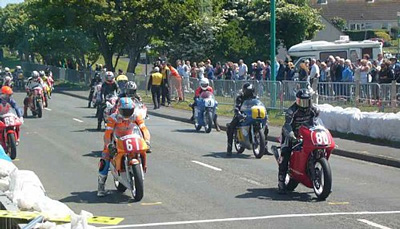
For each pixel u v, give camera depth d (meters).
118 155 13.73
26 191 10.43
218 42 57.22
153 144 23.39
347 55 42.47
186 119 31.95
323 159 13.41
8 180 11.41
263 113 19.66
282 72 35.75
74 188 15.29
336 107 24.73
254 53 57.62
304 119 14.00
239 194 14.37
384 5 104.06
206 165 18.50
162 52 61.12
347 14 102.56
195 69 42.69
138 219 12.05
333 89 26.75
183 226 11.45
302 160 13.65
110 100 23.42
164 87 39.62
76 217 7.75
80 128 28.81
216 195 14.27
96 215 12.41
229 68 41.06
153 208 13.02
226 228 11.24
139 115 14.02
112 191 14.86
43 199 10.07
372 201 13.48
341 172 17.34
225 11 60.22
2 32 96.69
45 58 74.12
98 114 27.61
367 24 101.81
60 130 28.08
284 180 14.27
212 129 28.66
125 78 23.88
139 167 13.60
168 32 58.97
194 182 15.91
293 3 63.56
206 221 11.80
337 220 11.73
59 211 9.76
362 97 24.86
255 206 13.08
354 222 11.57
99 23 57.66
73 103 45.09
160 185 15.54
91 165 18.67
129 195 14.38
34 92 34.22
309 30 61.44
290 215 12.20
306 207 12.94
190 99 40.84
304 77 31.91
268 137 24.64
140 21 57.84
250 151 21.47
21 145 23.22
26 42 81.62
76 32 65.69
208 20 57.59
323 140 13.38
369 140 22.39
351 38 89.69
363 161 19.44
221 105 36.47
